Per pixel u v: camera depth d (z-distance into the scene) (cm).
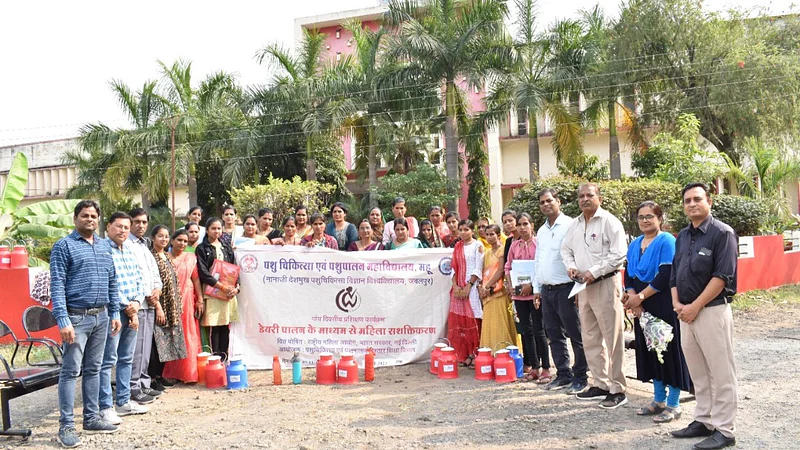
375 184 2667
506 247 750
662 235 557
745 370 735
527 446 500
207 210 3178
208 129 2692
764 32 2330
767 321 1085
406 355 834
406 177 2477
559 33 2267
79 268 555
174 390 724
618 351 604
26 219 1645
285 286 830
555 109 2280
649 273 560
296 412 615
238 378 719
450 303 825
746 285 1404
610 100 2331
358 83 2469
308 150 2589
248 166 2619
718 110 2212
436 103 2339
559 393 657
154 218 2934
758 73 2123
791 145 2203
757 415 559
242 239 877
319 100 2520
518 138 3244
